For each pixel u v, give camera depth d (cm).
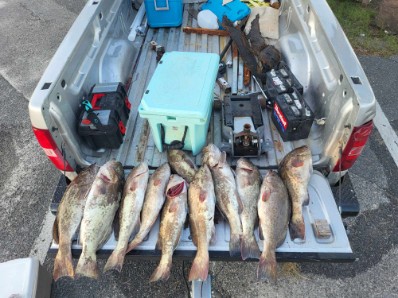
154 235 153
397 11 383
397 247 210
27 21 464
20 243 223
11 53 404
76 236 155
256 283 199
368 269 202
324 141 175
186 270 204
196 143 184
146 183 166
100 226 153
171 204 154
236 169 171
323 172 175
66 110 170
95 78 211
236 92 224
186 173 174
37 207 243
